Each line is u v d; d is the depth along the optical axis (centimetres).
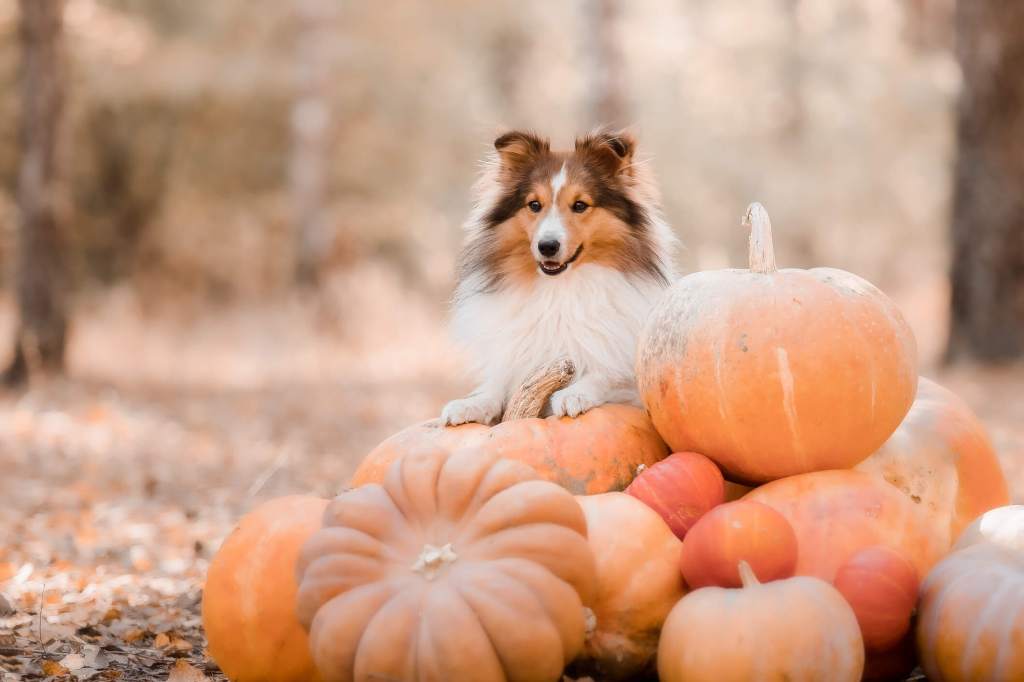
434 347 2212
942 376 1516
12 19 2494
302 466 1141
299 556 464
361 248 2939
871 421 504
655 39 3512
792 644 422
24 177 1697
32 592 651
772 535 457
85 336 2103
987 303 1550
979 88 1544
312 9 2547
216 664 545
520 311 649
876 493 494
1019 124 1525
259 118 2877
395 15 2952
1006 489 583
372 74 2928
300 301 2441
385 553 450
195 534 831
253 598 483
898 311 527
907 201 3431
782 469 511
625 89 2122
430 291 2970
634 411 579
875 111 3444
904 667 480
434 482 464
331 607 441
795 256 3341
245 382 1861
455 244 3020
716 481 512
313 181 2530
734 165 3369
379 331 2298
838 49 3528
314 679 488
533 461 538
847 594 458
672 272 685
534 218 653
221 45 2789
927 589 464
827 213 3375
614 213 657
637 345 558
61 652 546
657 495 505
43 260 1691
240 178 2930
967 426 577
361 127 3011
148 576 713
